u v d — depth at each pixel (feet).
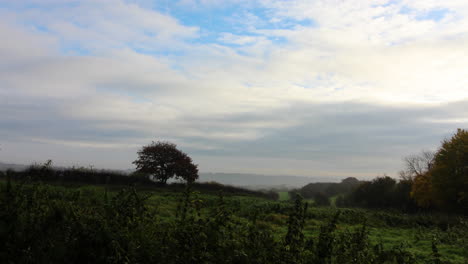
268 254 15.80
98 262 14.35
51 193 18.97
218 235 16.02
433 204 128.26
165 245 15.25
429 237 55.31
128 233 15.29
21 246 14.53
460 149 119.55
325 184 202.69
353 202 145.89
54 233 15.31
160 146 142.41
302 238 16.87
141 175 119.44
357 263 17.61
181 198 18.11
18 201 15.90
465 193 111.96
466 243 49.73
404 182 146.20
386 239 50.96
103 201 18.62
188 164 141.59
